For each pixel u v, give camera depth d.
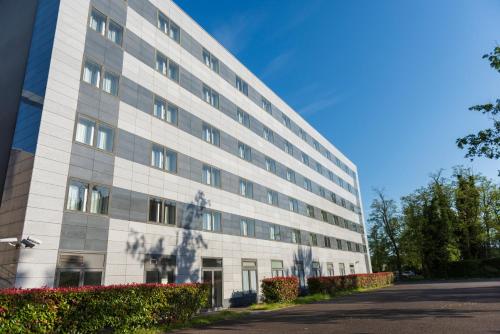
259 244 31.22
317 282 29.77
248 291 28.16
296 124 45.47
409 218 60.69
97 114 18.61
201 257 23.89
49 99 16.31
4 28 19.53
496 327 10.50
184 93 25.92
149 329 13.52
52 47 17.03
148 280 19.44
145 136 21.47
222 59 31.95
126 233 18.75
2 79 18.11
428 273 59.31
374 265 71.62
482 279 46.81
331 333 11.04
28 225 14.41
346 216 56.50
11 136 16.55
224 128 29.95
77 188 16.77
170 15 26.19
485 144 16.52
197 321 15.98
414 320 12.80
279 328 12.86
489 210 55.38
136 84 21.66
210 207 25.97
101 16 20.28
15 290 10.11
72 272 15.69
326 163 53.12
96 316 11.80
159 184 21.70
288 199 38.81
